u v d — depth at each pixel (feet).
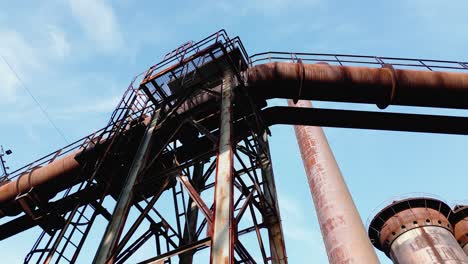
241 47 31.40
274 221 22.38
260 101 32.60
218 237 13.48
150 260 15.01
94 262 16.30
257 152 27.86
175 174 19.67
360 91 32.12
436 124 35.99
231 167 16.53
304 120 35.45
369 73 31.96
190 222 26.45
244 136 27.04
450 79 32.17
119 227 17.65
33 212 36.81
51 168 37.01
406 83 31.81
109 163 29.45
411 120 35.83
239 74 27.99
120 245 16.87
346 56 34.22
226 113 21.54
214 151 18.79
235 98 29.17
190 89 27.66
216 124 31.58
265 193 25.11
